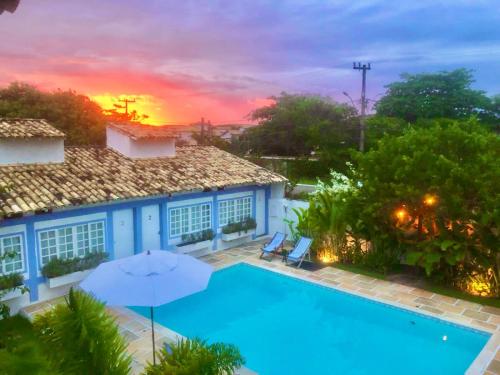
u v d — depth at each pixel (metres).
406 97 52.19
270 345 10.55
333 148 38.03
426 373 9.22
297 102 49.03
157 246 16.09
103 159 16.94
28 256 12.15
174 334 10.69
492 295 12.59
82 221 13.45
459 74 52.75
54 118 33.78
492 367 8.88
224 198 18.48
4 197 11.69
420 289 13.43
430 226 13.68
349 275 14.83
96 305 5.32
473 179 12.36
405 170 13.30
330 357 9.97
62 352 4.86
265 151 48.44
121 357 5.18
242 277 15.46
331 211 16.00
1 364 4.10
